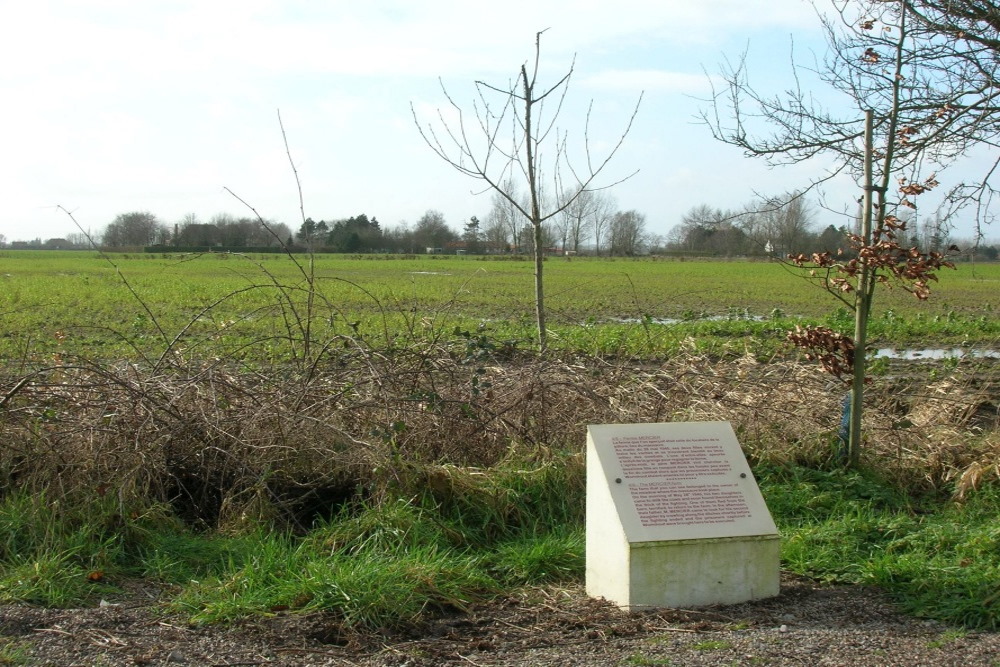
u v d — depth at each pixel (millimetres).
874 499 7219
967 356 14031
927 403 9672
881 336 18797
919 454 8141
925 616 5219
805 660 4562
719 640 4809
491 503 6754
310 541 6156
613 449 5570
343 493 7117
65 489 6617
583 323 20672
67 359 8633
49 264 60906
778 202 9578
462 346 9133
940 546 6215
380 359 8555
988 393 11164
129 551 6062
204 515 6938
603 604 5363
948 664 4531
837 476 7602
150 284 34594
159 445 6977
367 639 4852
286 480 7082
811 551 6133
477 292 32875
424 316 11617
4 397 7352
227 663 4543
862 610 5297
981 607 5184
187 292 29594
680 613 5164
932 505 7371
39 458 6848
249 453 7191
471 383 8094
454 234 100250
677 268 62875
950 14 8898
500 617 5238
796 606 5340
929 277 7445
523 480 7035
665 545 5219
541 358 9016
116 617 5066
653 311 25781
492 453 7770
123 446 6895
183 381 7582
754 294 34031
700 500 5422
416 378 7992
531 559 5977
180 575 5777
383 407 7703
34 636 4801
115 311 23250
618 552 5285
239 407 7562
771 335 18234
